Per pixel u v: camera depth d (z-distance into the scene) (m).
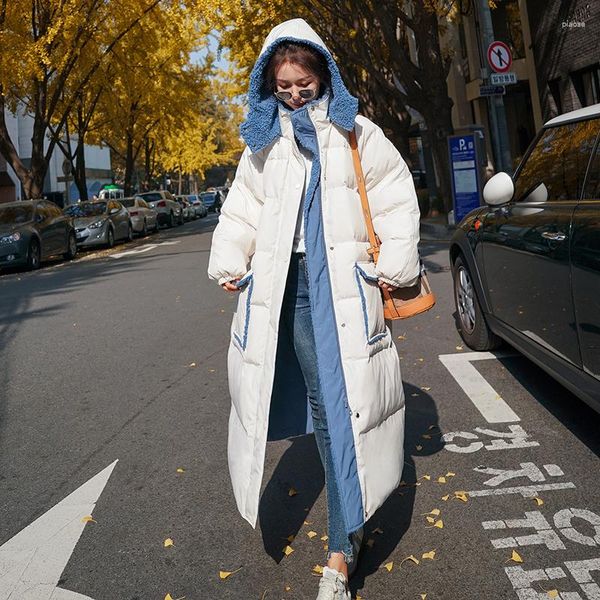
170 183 82.06
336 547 2.53
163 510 3.46
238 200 2.81
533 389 4.87
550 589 2.57
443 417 4.47
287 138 2.61
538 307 4.17
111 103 29.09
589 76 18.12
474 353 5.87
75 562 3.02
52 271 16.11
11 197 41.53
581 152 3.96
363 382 2.49
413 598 2.59
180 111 32.91
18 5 19.30
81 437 4.58
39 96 22.03
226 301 9.46
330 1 16.06
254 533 3.17
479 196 15.49
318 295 2.55
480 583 2.65
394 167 2.66
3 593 2.80
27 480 3.95
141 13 21.25
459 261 5.99
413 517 3.19
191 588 2.77
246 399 2.59
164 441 4.40
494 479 3.53
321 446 2.65
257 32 17.78
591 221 3.46
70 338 7.69
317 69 2.56
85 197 30.66
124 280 12.71
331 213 2.54
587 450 3.80
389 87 16.77
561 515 3.11
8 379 6.13
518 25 21.36
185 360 6.37
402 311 2.64
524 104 23.31
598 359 3.39
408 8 22.61
